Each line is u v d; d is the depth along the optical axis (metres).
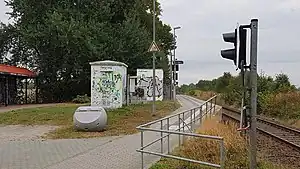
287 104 32.78
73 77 45.50
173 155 9.99
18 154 12.69
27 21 44.88
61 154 12.57
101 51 41.66
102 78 26.25
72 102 41.44
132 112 25.73
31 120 22.61
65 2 44.31
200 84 93.19
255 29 7.16
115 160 11.38
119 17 46.72
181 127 14.70
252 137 7.27
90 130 18.09
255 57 7.18
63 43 41.75
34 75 44.91
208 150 10.24
